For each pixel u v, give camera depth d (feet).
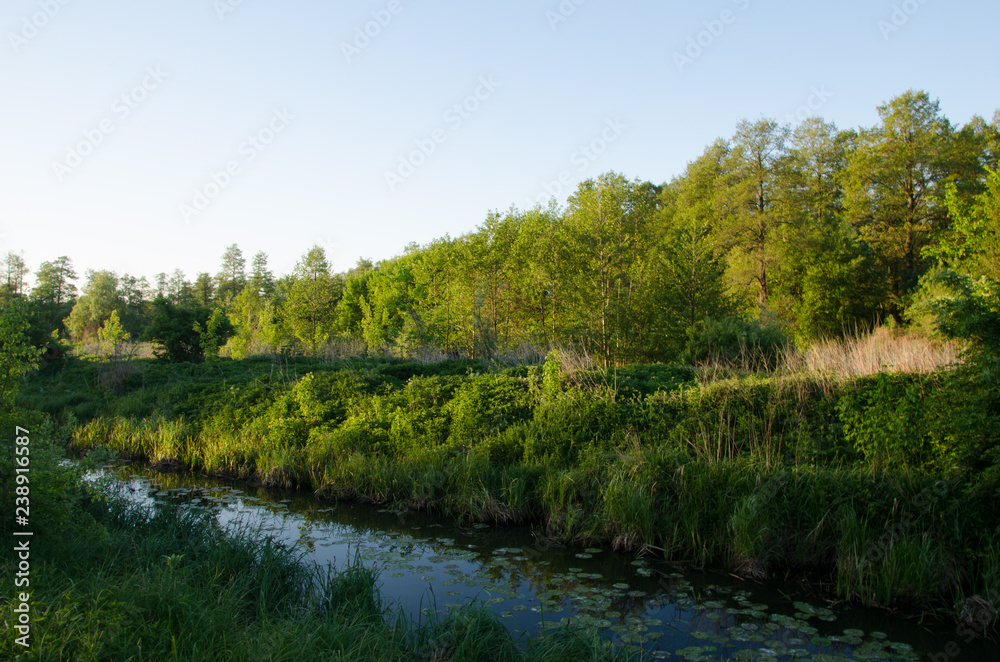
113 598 15.31
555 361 41.24
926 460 25.63
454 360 63.10
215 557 21.48
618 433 34.27
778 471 26.61
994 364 22.52
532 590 22.45
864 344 39.34
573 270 72.79
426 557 25.70
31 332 71.00
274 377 59.06
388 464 36.76
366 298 134.82
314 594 20.65
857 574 21.77
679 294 64.18
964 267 54.75
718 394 35.32
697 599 21.54
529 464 33.35
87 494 25.27
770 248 103.40
